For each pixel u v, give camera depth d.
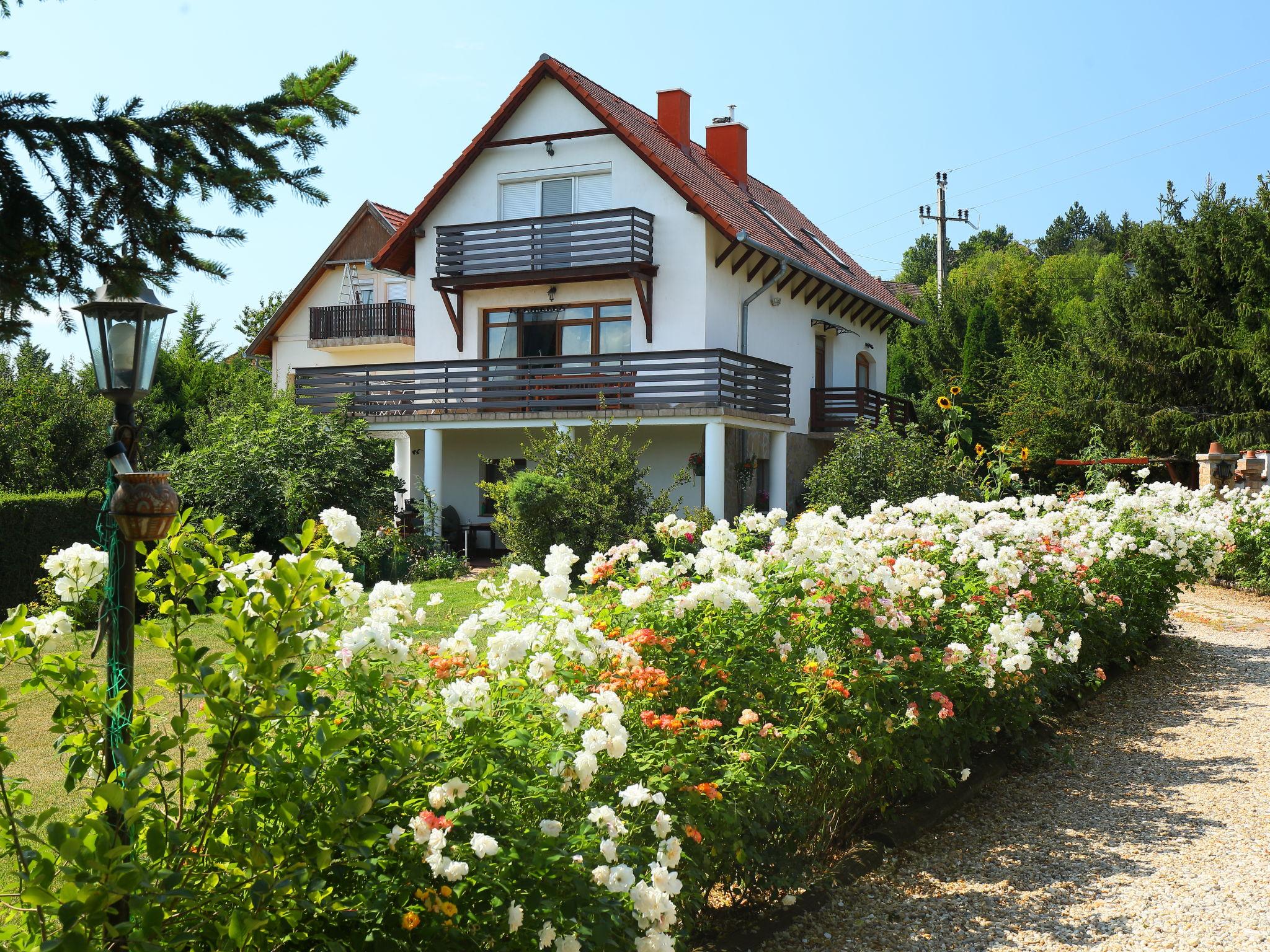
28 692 2.89
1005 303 36.72
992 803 6.11
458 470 21.77
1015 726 6.71
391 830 2.85
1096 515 10.41
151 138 3.79
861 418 20.36
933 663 5.59
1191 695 8.81
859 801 5.46
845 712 4.79
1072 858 5.24
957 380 35.25
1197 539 10.27
